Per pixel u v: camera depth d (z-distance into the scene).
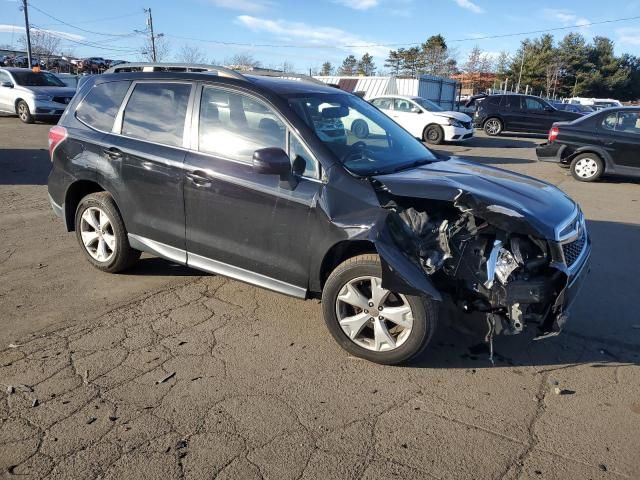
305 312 4.38
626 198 9.46
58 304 4.39
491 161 14.05
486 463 2.72
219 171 4.01
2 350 3.65
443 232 3.36
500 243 3.34
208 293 4.70
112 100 4.81
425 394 3.31
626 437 2.95
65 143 4.97
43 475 2.55
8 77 18.44
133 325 4.07
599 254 6.18
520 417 3.10
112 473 2.58
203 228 4.19
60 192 5.08
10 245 5.83
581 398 3.31
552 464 2.72
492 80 72.50
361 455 2.75
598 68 74.75
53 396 3.16
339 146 3.85
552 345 3.98
